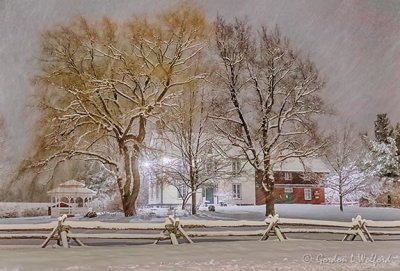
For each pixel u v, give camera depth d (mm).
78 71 31172
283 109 34875
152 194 49156
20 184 41094
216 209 42469
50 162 31594
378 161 51750
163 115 32188
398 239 19844
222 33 35500
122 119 31109
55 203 40781
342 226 18562
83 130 30984
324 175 53500
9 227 15836
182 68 33312
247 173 39031
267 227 18203
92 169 44375
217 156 37469
